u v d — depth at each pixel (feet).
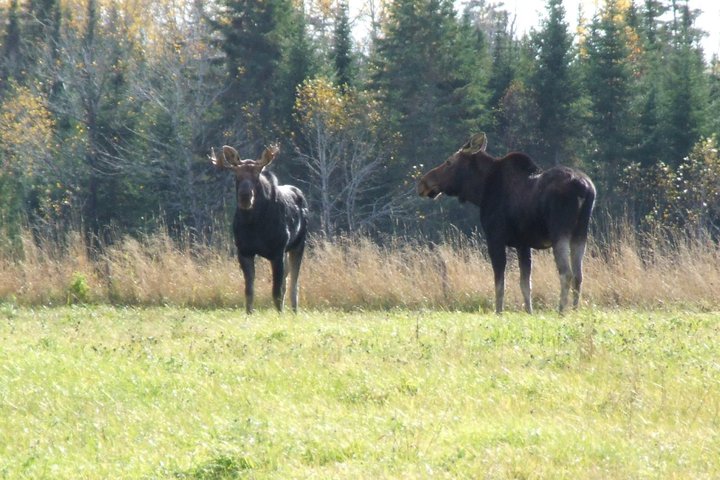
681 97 585.22
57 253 272.92
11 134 581.53
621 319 164.14
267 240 210.79
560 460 88.17
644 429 97.19
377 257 254.47
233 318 197.88
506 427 97.71
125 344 154.92
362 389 115.75
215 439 99.09
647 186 515.09
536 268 235.40
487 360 127.85
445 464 88.12
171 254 261.65
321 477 86.53
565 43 611.47
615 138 581.94
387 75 599.98
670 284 224.12
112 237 575.38
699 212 458.09
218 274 250.16
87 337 169.68
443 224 514.68
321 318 190.90
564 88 602.03
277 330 159.22
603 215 546.26
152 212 568.41
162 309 231.30
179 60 613.52
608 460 87.71
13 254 279.49
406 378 119.65
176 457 95.35
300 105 552.82
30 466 94.79
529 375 117.80
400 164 569.64
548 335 143.54
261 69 598.75
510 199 197.36
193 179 565.12
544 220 191.01
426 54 597.11
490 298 236.22
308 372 125.29
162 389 120.16
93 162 592.19
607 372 119.24
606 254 244.42
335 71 636.48
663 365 122.01
